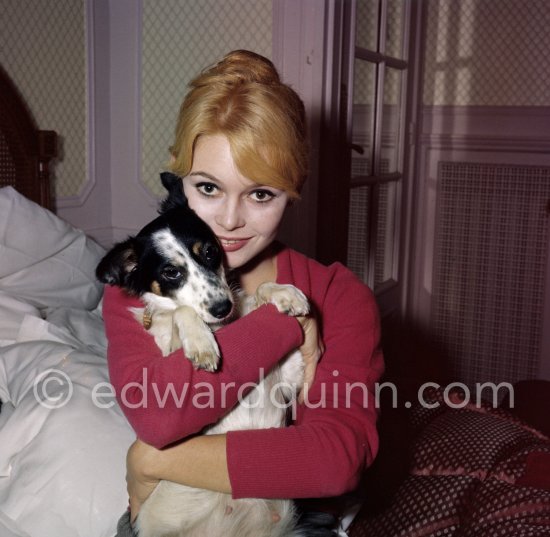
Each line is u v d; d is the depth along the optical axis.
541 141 4.21
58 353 2.09
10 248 2.44
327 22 3.35
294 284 1.60
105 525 1.67
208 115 1.34
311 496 1.34
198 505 1.44
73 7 3.31
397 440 2.05
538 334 4.42
